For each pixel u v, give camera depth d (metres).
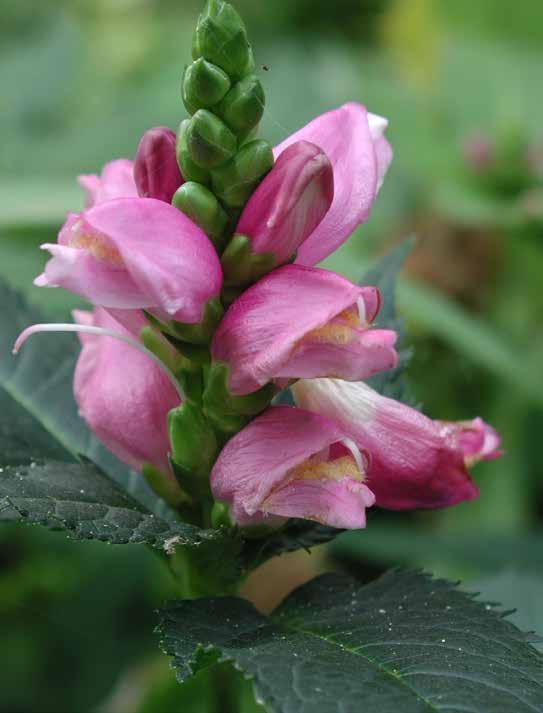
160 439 0.23
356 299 0.20
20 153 0.56
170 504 0.23
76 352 0.27
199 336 0.21
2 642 0.45
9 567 0.47
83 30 0.79
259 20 0.87
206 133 0.21
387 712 0.18
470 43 0.65
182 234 0.20
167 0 0.89
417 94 0.63
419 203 0.58
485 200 0.52
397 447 0.22
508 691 0.19
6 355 0.26
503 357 0.47
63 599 0.46
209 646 0.20
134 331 0.23
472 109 0.63
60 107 0.65
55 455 0.25
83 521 0.20
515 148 0.52
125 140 0.58
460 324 0.47
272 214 0.20
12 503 0.20
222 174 0.21
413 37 0.75
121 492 0.22
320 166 0.20
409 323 0.49
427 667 0.20
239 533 0.22
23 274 0.44
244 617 0.22
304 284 0.20
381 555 0.45
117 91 0.69
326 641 0.21
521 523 0.49
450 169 0.55
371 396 0.22
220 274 0.21
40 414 0.26
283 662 0.19
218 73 0.21
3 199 0.47
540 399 0.47
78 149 0.57
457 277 0.54
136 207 0.20
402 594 0.22
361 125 0.22
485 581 0.34
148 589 0.46
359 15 0.87
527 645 0.20
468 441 0.24
